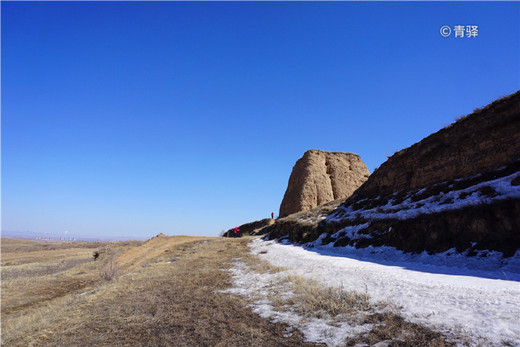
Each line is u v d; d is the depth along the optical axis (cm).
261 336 675
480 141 1572
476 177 1494
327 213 2914
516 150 1375
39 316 1047
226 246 3086
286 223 3212
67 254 5191
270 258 2016
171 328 771
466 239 1184
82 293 1484
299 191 4691
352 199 2755
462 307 650
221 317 836
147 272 1792
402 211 1694
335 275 1181
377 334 598
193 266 1902
